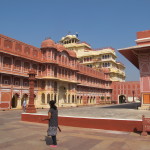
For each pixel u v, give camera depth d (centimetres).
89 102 4706
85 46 6462
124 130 889
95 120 966
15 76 2625
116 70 6084
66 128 973
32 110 1407
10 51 2508
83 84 4325
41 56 3102
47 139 707
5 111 2203
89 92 4741
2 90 2428
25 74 2781
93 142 670
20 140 688
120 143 656
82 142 670
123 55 2112
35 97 3000
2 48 2409
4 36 2464
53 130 609
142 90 1820
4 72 2389
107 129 928
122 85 5716
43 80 3106
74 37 6444
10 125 1059
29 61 2858
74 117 1027
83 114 1307
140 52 1870
